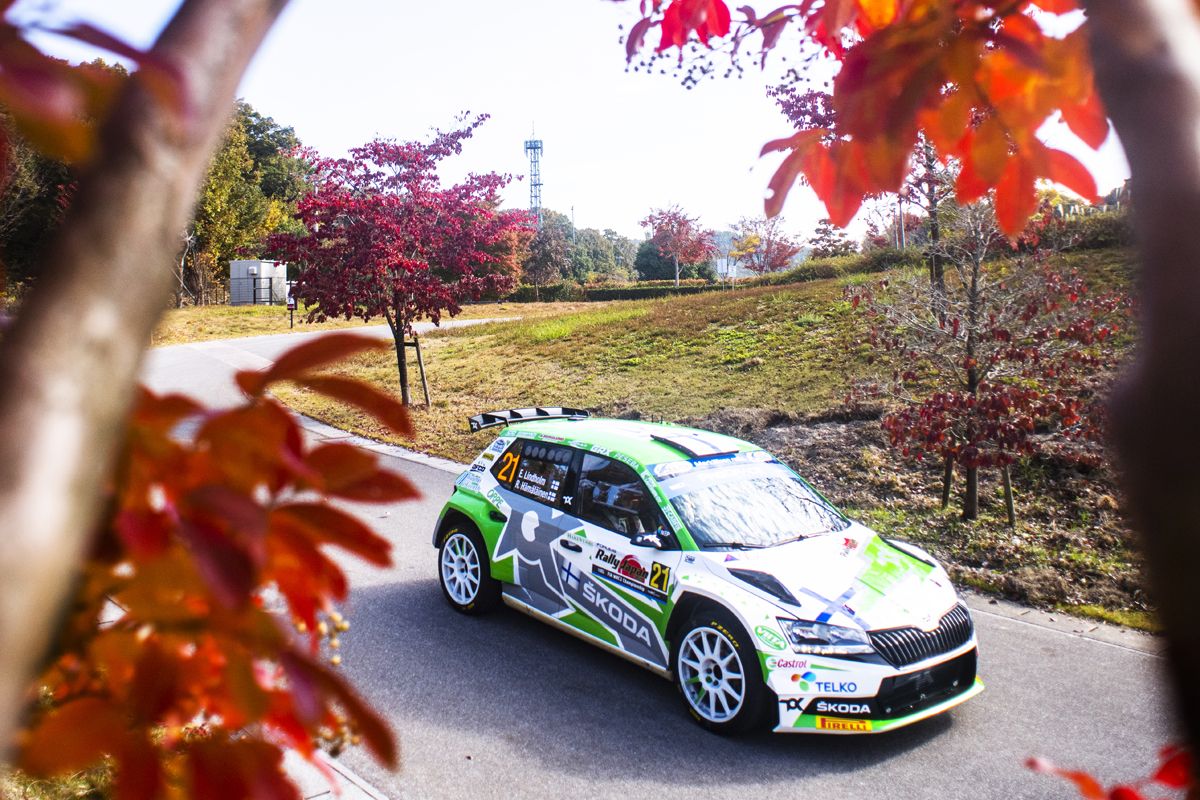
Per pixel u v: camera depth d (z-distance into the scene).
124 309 0.40
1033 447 8.86
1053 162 1.13
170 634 0.68
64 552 0.35
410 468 13.08
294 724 0.77
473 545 7.13
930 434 9.27
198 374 21.58
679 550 5.71
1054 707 5.64
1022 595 7.81
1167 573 0.35
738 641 5.13
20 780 2.93
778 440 12.53
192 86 0.46
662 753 5.03
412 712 5.50
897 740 5.21
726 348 19.25
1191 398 0.34
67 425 0.36
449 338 29.19
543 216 92.62
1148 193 0.40
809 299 22.44
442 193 18.38
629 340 22.31
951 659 5.27
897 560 5.84
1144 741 5.18
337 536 0.76
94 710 0.66
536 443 7.07
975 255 9.48
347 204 17.31
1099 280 14.84
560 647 6.57
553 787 4.66
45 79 0.44
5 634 0.32
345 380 0.70
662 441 6.68
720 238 61.41
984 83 1.09
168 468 0.66
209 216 52.44
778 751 5.07
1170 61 0.44
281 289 54.28
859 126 1.11
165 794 0.68
